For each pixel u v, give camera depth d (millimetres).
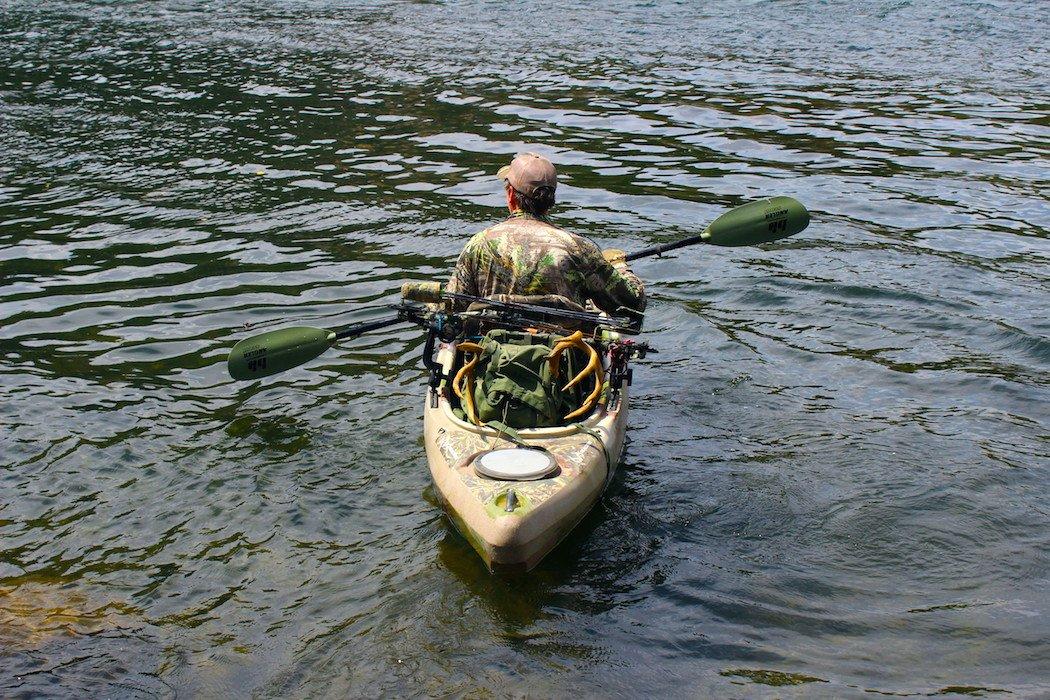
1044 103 13719
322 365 7102
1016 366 6949
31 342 7523
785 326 7652
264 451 5980
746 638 4305
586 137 12633
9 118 13586
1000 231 9461
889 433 6090
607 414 5312
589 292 5508
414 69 16047
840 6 19859
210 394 6711
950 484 5516
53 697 4082
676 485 5516
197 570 4914
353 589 4707
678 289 8383
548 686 4027
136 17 20547
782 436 6078
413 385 6770
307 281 8609
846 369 6957
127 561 5000
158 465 5863
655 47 17156
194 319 7910
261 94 14742
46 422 6352
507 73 15711
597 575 4730
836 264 8773
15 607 4645
